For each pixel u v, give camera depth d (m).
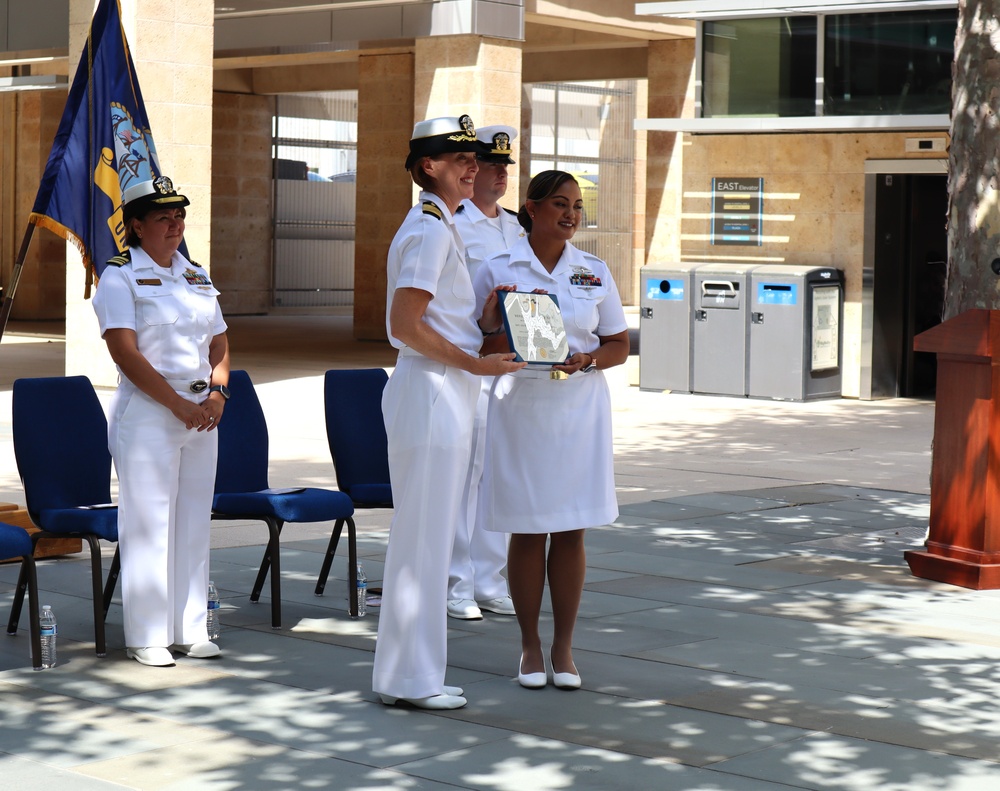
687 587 7.50
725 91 16.78
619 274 36.38
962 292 8.29
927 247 17.22
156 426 5.84
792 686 5.64
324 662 5.93
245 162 30.55
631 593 7.34
